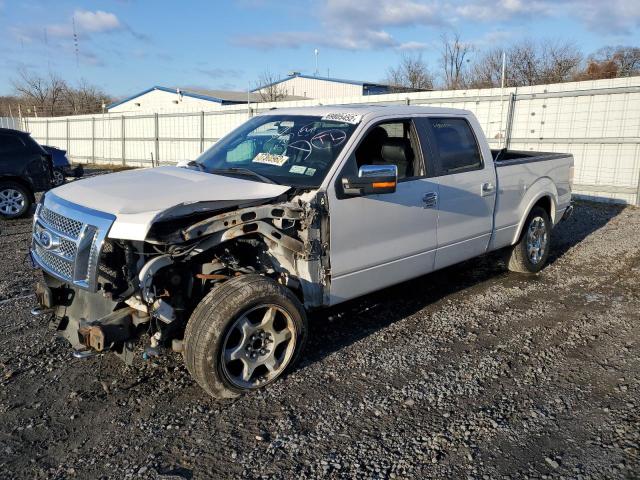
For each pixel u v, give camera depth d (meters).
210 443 3.12
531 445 3.10
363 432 3.22
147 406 3.51
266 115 5.17
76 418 3.38
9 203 10.68
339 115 4.55
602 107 12.60
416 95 15.72
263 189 3.85
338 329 4.77
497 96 14.13
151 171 4.43
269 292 3.55
